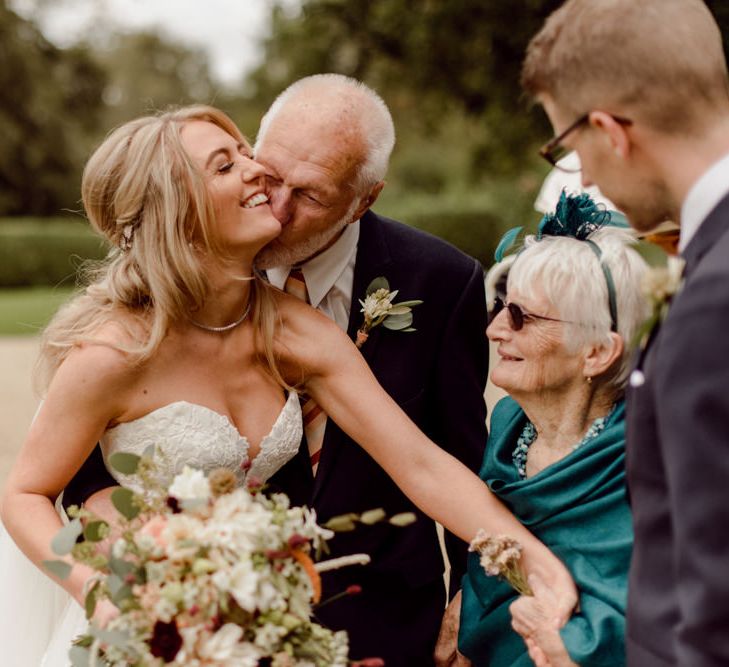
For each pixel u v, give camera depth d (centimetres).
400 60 1554
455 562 268
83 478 236
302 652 181
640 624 162
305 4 1569
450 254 274
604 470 205
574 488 207
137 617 172
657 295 152
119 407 221
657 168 159
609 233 213
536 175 1569
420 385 265
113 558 175
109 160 219
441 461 229
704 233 150
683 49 153
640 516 162
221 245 218
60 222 2741
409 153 2780
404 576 255
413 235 275
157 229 216
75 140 2850
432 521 267
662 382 143
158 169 214
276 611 175
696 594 138
